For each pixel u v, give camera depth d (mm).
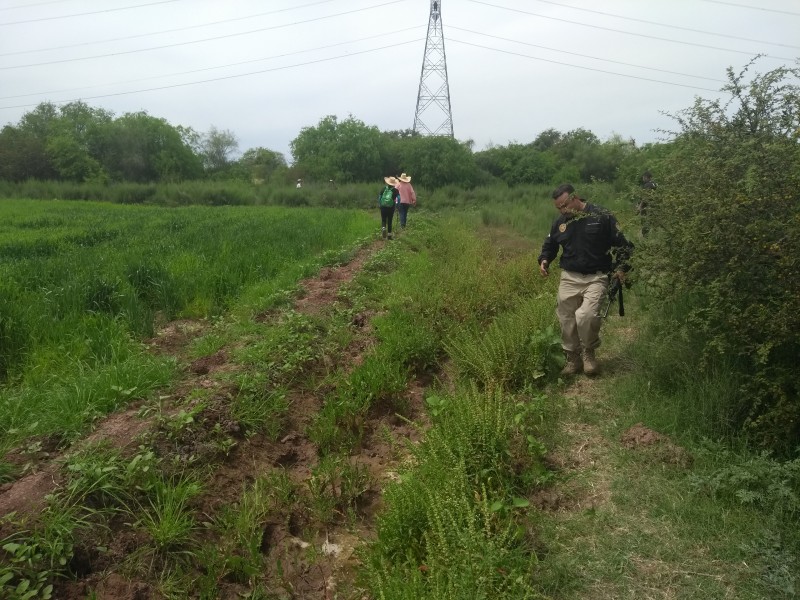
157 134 48125
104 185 40406
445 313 7637
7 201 32656
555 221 5996
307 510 4152
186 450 4324
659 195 5102
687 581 3197
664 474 4094
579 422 4914
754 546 3352
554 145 47250
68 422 4512
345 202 35250
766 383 4117
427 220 21125
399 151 43719
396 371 5926
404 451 4879
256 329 6984
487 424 4195
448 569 2992
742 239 4250
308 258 11672
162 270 8672
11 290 7391
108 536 3486
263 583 3496
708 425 4438
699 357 5062
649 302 6121
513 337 6090
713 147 5090
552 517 3783
